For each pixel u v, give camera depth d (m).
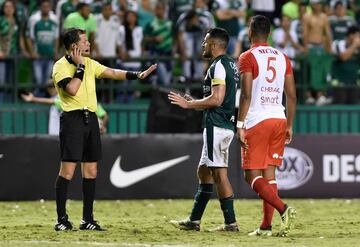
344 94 69.31
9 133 63.75
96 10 68.38
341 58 69.50
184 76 67.06
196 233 37.06
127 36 69.19
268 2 70.56
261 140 35.66
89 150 37.72
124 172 56.56
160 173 56.84
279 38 70.00
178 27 68.62
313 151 57.69
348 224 42.38
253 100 35.72
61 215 37.78
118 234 36.47
